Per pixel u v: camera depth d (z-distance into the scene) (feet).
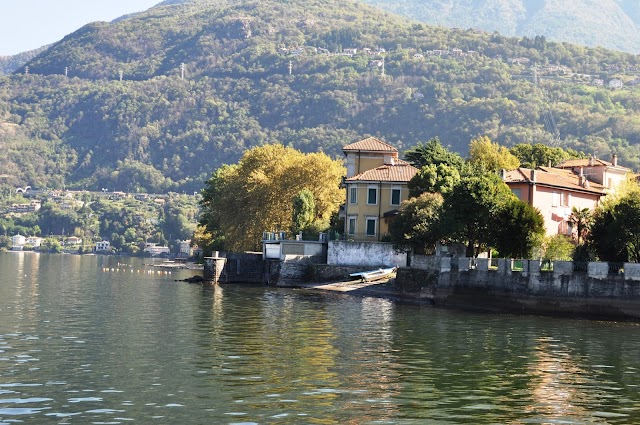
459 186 303.48
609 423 116.98
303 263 390.63
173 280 446.19
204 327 207.00
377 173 394.52
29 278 446.60
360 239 390.01
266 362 155.74
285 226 458.50
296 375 143.84
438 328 216.33
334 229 412.36
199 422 112.16
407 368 153.17
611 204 297.12
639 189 321.32
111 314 237.04
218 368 148.77
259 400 124.67
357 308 268.41
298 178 457.27
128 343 177.06
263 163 505.25
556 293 260.01
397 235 337.52
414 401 126.52
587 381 146.30
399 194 387.96
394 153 423.23
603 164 411.75
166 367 148.97
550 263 265.75
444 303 285.23
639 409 125.70
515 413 120.98
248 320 224.74
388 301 301.22
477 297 275.80
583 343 195.11
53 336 185.88
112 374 142.20
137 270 608.60
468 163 420.36
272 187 465.47
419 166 414.21
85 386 132.57
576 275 256.93
